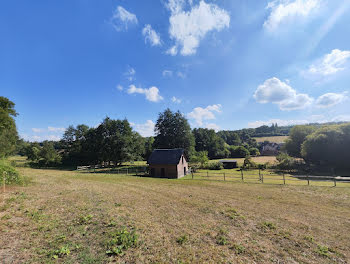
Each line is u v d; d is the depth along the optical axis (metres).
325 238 6.51
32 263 4.37
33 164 47.50
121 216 8.17
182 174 30.94
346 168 28.70
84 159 54.16
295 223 7.96
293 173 29.75
